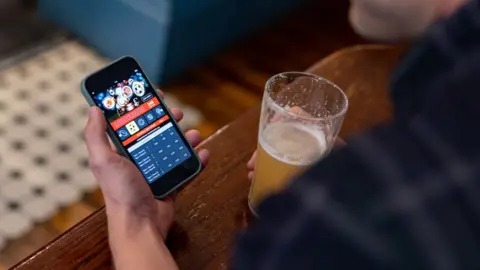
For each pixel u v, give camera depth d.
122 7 1.77
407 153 0.32
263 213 0.35
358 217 0.31
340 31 2.21
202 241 0.66
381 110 0.89
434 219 0.31
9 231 1.34
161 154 0.67
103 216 0.67
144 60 1.82
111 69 0.66
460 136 0.32
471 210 0.31
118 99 0.66
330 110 0.71
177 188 0.67
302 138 0.65
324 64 0.96
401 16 0.59
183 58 1.85
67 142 1.59
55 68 1.82
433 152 0.32
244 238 0.36
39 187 1.45
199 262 0.64
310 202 0.32
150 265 0.57
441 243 0.30
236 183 0.73
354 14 0.75
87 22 1.89
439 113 0.33
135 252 0.58
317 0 2.32
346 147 0.34
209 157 0.74
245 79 1.92
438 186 0.31
